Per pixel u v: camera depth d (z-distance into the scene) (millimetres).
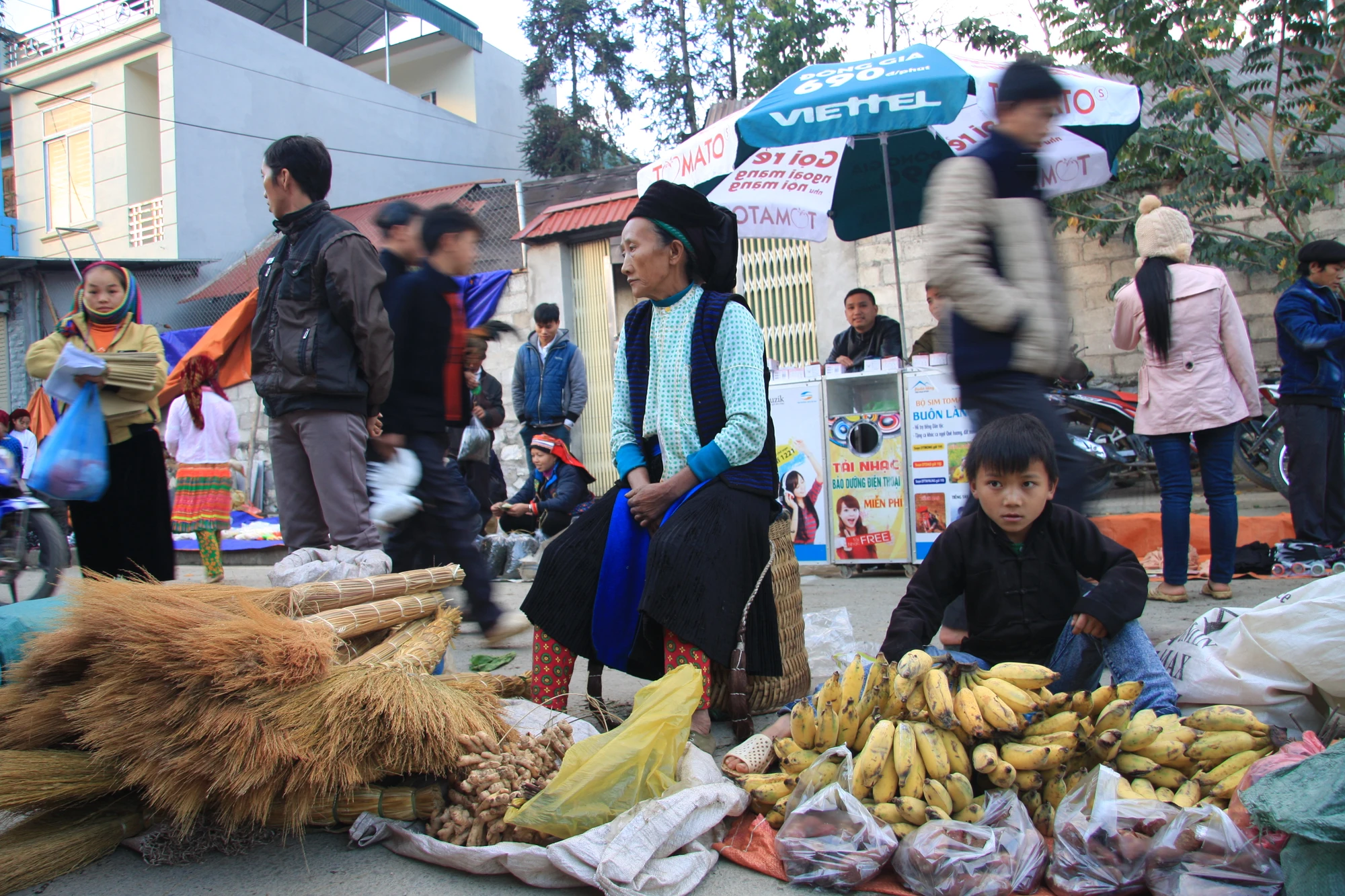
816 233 6336
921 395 5195
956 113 4438
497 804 1839
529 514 6625
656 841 1677
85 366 3156
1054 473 2250
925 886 1619
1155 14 7285
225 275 15969
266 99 17656
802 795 1847
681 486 2438
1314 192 6840
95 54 16797
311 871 1819
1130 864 1581
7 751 1878
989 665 2383
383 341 3344
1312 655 2045
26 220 17734
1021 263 2523
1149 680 2100
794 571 2820
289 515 3609
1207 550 5117
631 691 3135
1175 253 4121
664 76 21469
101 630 1818
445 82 23172
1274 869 1513
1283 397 4641
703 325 2562
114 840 1934
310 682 1848
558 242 10555
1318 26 7027
